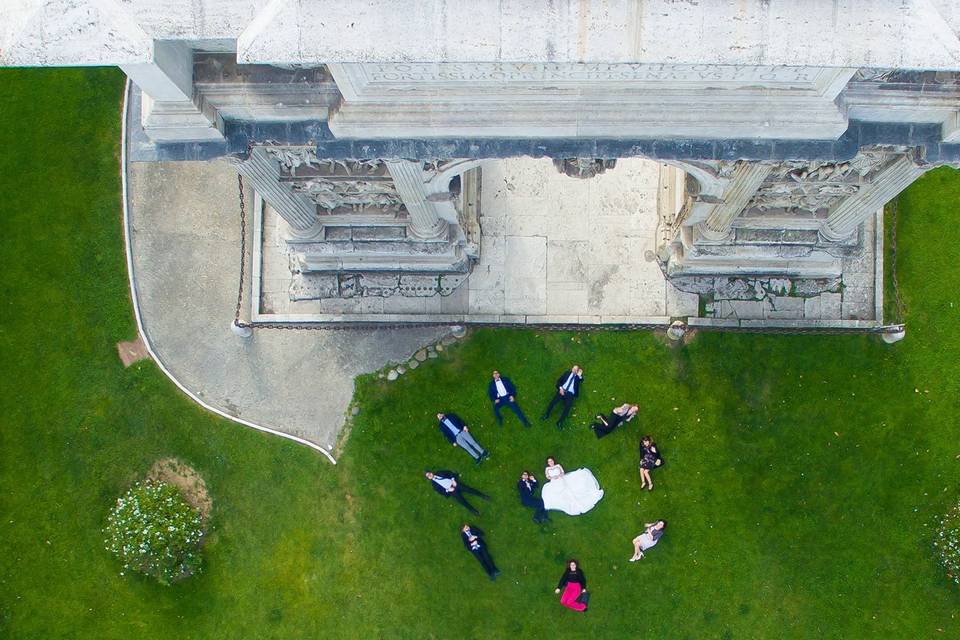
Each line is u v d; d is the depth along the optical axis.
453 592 28.20
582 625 28.14
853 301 27.92
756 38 12.21
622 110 15.51
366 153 17.16
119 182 28.92
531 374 28.30
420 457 28.33
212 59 15.45
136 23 12.88
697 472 28.12
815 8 12.12
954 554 26.81
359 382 28.50
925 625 27.70
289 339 28.66
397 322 28.17
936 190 28.06
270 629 28.31
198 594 28.41
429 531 28.22
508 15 12.22
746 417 28.11
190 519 27.67
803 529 27.95
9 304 28.88
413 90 15.23
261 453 28.53
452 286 28.08
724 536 28.02
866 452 27.95
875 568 27.86
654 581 28.11
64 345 28.83
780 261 26.30
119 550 27.53
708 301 27.98
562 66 13.92
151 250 28.80
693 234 24.61
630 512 28.19
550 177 27.91
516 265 28.05
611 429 28.06
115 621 28.52
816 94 14.99
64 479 28.62
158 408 28.67
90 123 28.97
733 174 19.62
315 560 28.34
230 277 28.72
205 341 28.72
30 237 28.94
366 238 24.80
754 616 27.98
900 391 28.00
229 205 28.72
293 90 15.73
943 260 28.00
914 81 15.39
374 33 12.33
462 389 28.33
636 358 28.22
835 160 17.00
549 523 28.22
